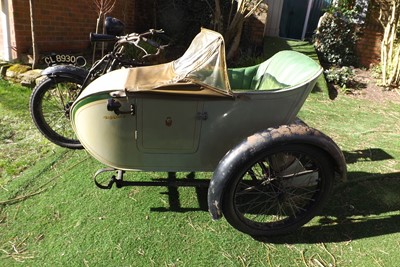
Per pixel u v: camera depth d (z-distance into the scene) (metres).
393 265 1.95
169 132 1.99
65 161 2.82
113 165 2.13
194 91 1.89
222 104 1.95
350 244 2.10
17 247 1.95
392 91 5.66
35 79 4.05
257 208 2.38
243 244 2.06
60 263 1.86
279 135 1.85
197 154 2.09
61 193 2.42
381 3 6.16
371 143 3.59
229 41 6.22
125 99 1.87
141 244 2.01
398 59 5.58
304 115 4.36
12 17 4.20
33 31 4.12
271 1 7.38
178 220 2.22
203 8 6.70
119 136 1.99
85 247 1.97
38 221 2.15
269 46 6.63
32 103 2.82
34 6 4.36
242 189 2.48
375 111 4.77
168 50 6.33
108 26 2.65
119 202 2.35
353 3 6.54
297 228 2.15
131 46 4.51
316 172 2.09
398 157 3.26
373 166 3.05
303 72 2.21
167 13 6.87
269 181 2.12
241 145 1.86
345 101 5.13
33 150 2.96
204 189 2.54
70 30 5.05
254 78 2.76
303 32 7.63
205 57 2.01
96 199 2.37
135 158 2.08
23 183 2.49
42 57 4.42
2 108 3.63
